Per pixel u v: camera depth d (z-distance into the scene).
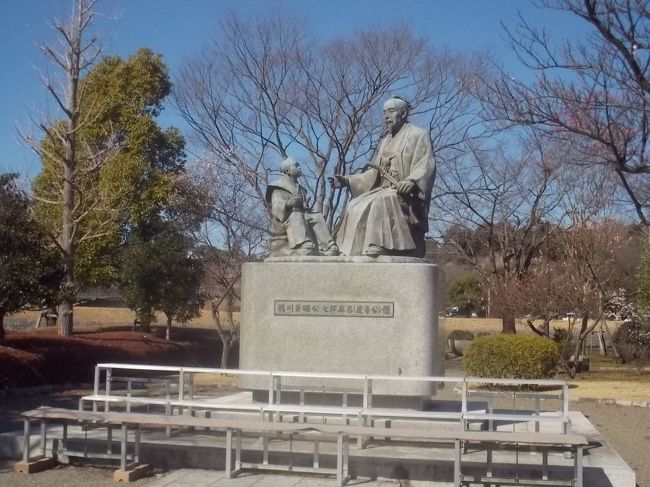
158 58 27.33
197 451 7.96
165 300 24.19
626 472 7.41
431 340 9.06
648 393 16.48
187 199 25.70
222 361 24.23
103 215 25.20
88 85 26.28
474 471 7.35
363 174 10.08
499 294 23.53
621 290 23.59
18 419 11.73
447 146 25.02
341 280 9.24
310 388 9.17
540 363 16.45
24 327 31.86
